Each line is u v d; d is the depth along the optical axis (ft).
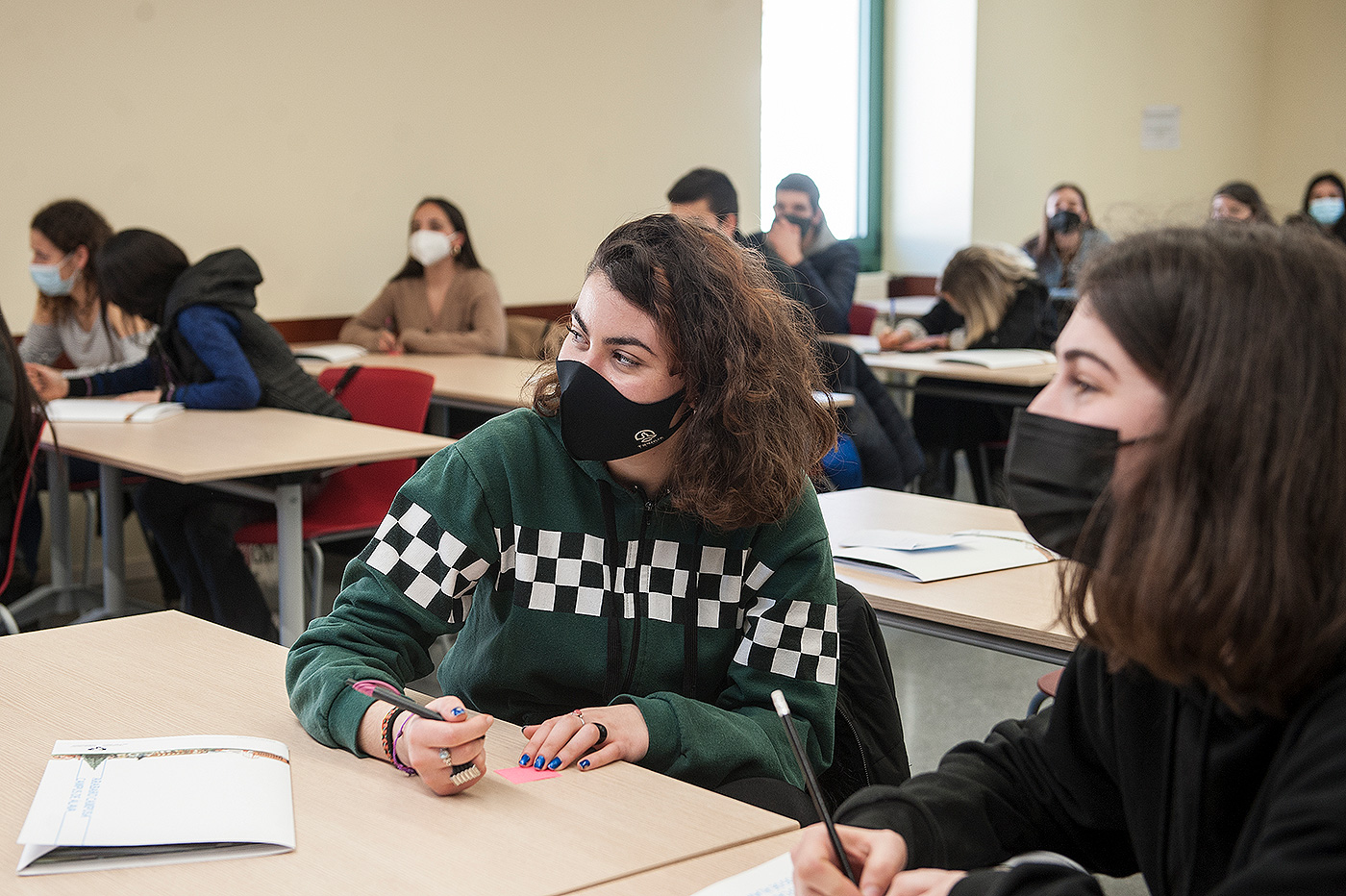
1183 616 2.23
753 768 4.07
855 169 24.12
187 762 3.38
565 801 3.36
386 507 10.42
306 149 16.14
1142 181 27.55
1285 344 2.19
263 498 9.30
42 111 13.87
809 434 4.31
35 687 4.12
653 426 4.06
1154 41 27.17
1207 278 2.30
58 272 12.59
